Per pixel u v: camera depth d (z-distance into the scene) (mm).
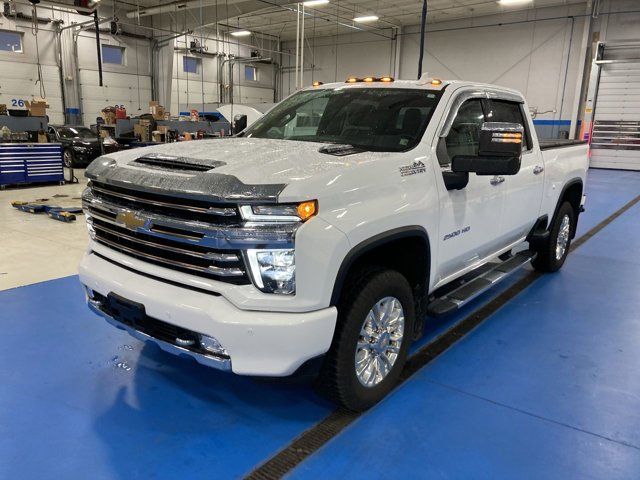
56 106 21344
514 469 2250
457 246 3166
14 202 8789
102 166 2619
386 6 21406
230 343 2098
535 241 4781
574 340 3668
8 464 2215
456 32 23500
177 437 2430
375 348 2637
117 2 21719
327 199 2148
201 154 2531
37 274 4965
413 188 2637
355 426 2543
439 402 2783
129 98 23766
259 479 2146
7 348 3328
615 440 2480
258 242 2043
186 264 2246
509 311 4234
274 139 3281
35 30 18609
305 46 29578
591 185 13570
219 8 19047
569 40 20281
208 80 27297
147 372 3055
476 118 3449
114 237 2633
